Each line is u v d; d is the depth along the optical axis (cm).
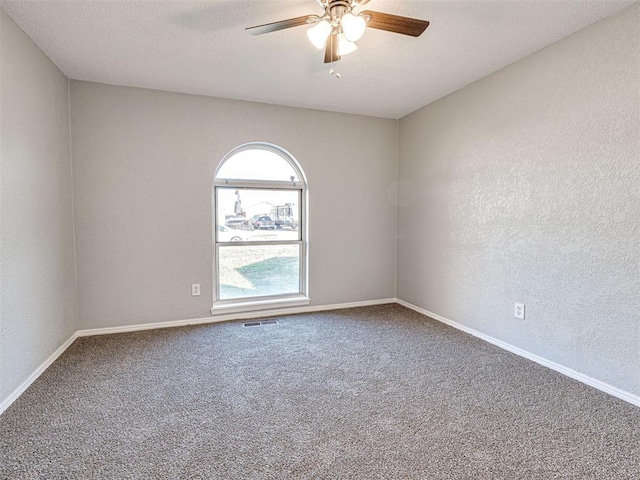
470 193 316
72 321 300
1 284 193
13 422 183
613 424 182
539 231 254
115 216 317
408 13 205
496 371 245
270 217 382
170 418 188
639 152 195
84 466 151
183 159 335
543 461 154
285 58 261
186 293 344
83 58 258
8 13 200
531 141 258
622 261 205
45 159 249
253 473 148
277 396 212
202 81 304
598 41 213
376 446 165
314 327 339
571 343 235
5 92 198
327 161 390
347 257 407
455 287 338
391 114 403
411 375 239
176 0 191
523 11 203
